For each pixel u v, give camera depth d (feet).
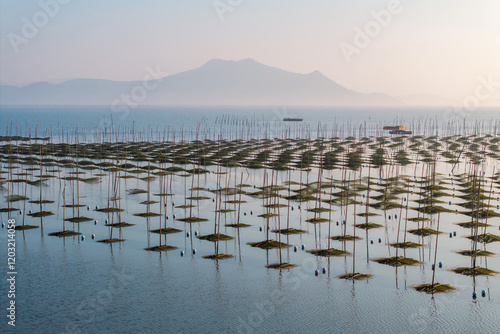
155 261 247.29
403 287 214.48
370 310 194.49
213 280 224.53
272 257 251.39
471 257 247.91
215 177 495.00
